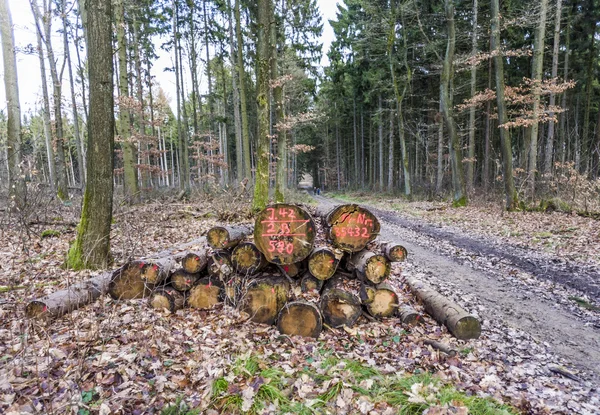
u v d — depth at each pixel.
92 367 2.64
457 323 3.62
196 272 3.96
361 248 4.15
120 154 18.78
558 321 4.19
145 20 18.72
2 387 2.29
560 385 2.92
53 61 13.96
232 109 30.03
